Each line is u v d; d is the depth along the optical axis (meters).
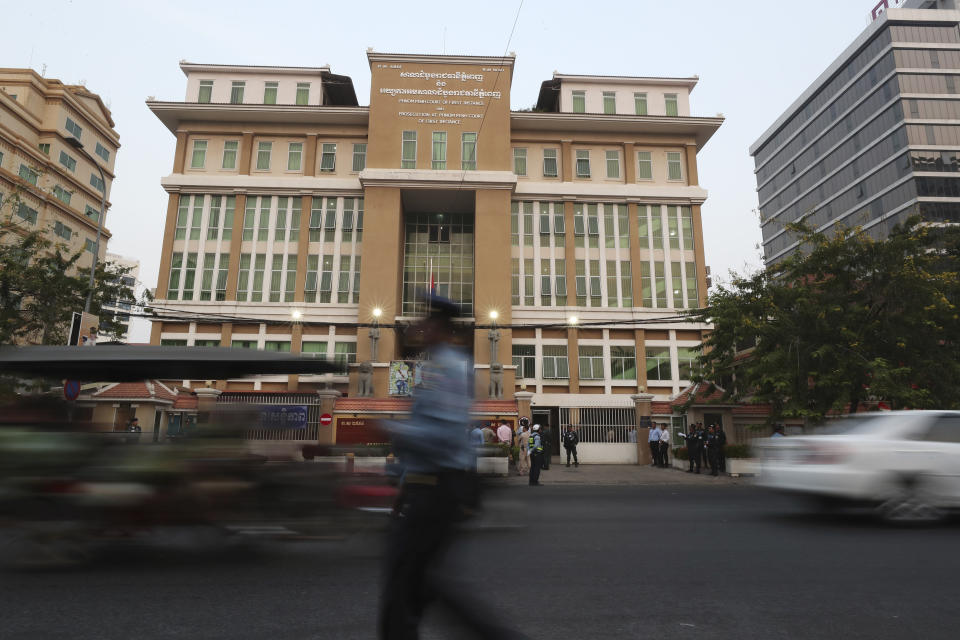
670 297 32.69
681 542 6.41
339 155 33.91
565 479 18.02
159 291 31.44
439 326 2.85
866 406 21.88
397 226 31.61
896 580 4.68
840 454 7.60
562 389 31.14
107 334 27.59
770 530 7.25
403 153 32.66
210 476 5.83
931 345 17.50
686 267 33.16
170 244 32.06
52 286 24.47
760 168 85.62
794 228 19.52
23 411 6.14
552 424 30.58
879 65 62.84
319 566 5.24
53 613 3.80
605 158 34.62
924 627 3.57
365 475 6.44
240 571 5.04
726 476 19.14
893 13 61.72
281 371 7.11
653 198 33.75
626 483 17.03
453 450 2.58
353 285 32.09
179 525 5.62
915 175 57.88
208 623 3.61
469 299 34.00
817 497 8.13
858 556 5.61
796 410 17.17
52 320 24.45
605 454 26.59
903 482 7.50
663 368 31.80
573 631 3.49
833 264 18.31
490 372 29.67
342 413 23.91
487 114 33.22
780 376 17.41
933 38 61.66
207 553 5.73
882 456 7.51
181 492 5.66
